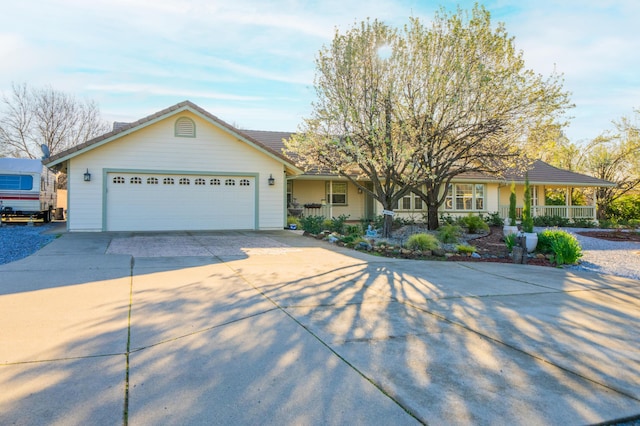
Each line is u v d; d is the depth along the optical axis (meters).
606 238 15.92
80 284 5.68
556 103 11.22
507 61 11.28
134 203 13.79
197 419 2.36
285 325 4.14
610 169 28.92
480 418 2.45
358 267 7.82
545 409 2.58
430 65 11.23
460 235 13.63
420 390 2.80
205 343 3.59
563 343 3.83
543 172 23.69
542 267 8.69
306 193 20.14
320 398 2.65
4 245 9.93
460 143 11.73
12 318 4.15
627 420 2.49
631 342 3.91
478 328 4.23
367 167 12.80
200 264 7.57
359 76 11.57
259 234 13.65
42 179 17.72
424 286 6.28
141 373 2.96
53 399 2.54
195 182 14.52
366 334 3.95
